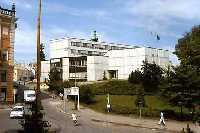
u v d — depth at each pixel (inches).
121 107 2261.3
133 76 3120.1
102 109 2448.3
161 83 1891.0
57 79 4197.8
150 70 2982.3
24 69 6269.7
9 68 2792.8
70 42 4753.9
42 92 3833.7
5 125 1628.9
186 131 1496.1
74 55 4783.5
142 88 2824.8
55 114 2206.0
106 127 1674.5
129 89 3075.8
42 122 895.7
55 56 4840.1
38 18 901.8
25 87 3939.5
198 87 1748.3
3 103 2714.1
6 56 2787.9
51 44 4904.0
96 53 5098.4
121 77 4212.6
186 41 2058.3
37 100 896.3
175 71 1807.3
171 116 1974.7
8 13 2800.2
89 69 4173.2
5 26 2783.0
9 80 2790.4
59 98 3363.7
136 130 1577.3
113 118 2048.5
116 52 4274.1
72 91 2551.7
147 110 2089.1
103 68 4286.4
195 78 1744.6
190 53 1866.4
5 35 2783.0
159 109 2092.8
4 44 2773.1
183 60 1850.4
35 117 887.7
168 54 4308.6
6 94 2770.7
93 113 2316.7
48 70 4753.9
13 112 1929.1
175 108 2282.2
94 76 4168.3
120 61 4224.9
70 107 2662.4
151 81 2942.9
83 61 4259.4
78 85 3430.1
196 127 1637.6
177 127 1653.5
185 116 1909.4
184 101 1759.4
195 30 2133.4
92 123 1828.2
